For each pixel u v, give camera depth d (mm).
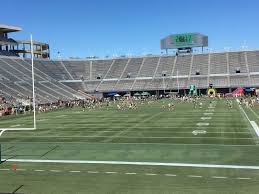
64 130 34438
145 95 89812
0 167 19562
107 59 106500
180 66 98688
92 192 14750
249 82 88062
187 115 44875
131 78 98250
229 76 91562
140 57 105125
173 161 19828
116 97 90375
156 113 49000
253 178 16172
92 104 72188
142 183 15844
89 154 22484
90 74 101812
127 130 33000
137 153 22359
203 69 95938
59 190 15125
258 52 97250
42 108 61562
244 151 22156
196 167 18375
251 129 31422
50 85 87562
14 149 24938
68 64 104188
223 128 32438
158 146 24609
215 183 15531
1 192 15039
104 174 17547
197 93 91000
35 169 18922
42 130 34906
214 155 21156
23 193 14852
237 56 97750
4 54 94562
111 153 22594
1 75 78625
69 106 69562
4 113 53312
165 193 14375
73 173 17875
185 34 102625
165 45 104188
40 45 110750
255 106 56469
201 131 30922
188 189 14805
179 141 26375
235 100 71562
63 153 23078
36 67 94625
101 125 37438
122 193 14516
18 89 75188
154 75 97625
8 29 93250
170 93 91438
